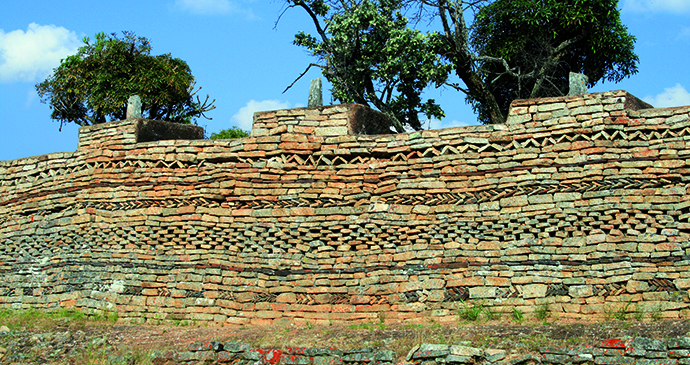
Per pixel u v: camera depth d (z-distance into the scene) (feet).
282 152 40.40
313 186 39.60
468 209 36.70
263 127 41.24
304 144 40.16
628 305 32.86
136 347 34.40
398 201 38.04
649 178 34.09
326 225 38.91
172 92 85.76
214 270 40.27
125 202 43.52
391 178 38.45
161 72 84.64
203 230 40.98
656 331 28.63
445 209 37.06
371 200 38.58
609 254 33.78
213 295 39.91
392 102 71.15
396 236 37.65
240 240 40.22
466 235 36.47
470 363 28.09
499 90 81.10
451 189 37.27
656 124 34.60
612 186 34.42
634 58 75.00
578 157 35.35
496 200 36.35
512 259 35.37
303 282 38.60
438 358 28.48
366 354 29.50
